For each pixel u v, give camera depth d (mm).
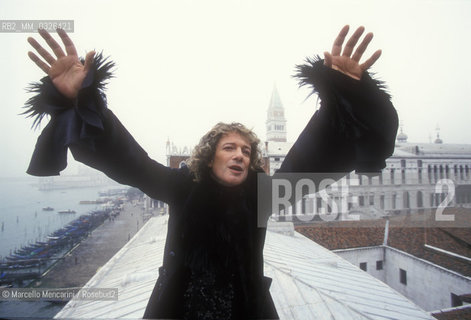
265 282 1368
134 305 5418
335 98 1218
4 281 23766
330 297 5480
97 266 29062
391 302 6543
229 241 1302
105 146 1192
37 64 1244
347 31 1312
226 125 1427
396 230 17812
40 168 1115
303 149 1356
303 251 11133
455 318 9016
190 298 1272
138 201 90188
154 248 11242
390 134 1203
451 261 13164
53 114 1171
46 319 4449
